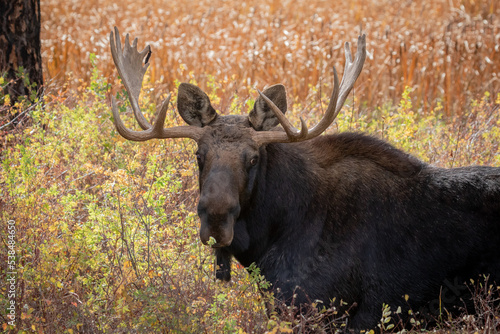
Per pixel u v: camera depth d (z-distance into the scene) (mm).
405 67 31766
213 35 36062
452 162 18938
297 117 21844
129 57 14906
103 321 12148
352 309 12922
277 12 45000
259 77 31688
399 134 19516
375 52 33906
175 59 32094
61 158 17938
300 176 13117
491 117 21656
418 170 13398
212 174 12023
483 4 41875
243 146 12430
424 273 12773
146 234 14125
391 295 12859
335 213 12953
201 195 12000
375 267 12812
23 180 15469
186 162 17250
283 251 12930
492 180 13008
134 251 14031
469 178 13148
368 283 12828
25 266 13094
